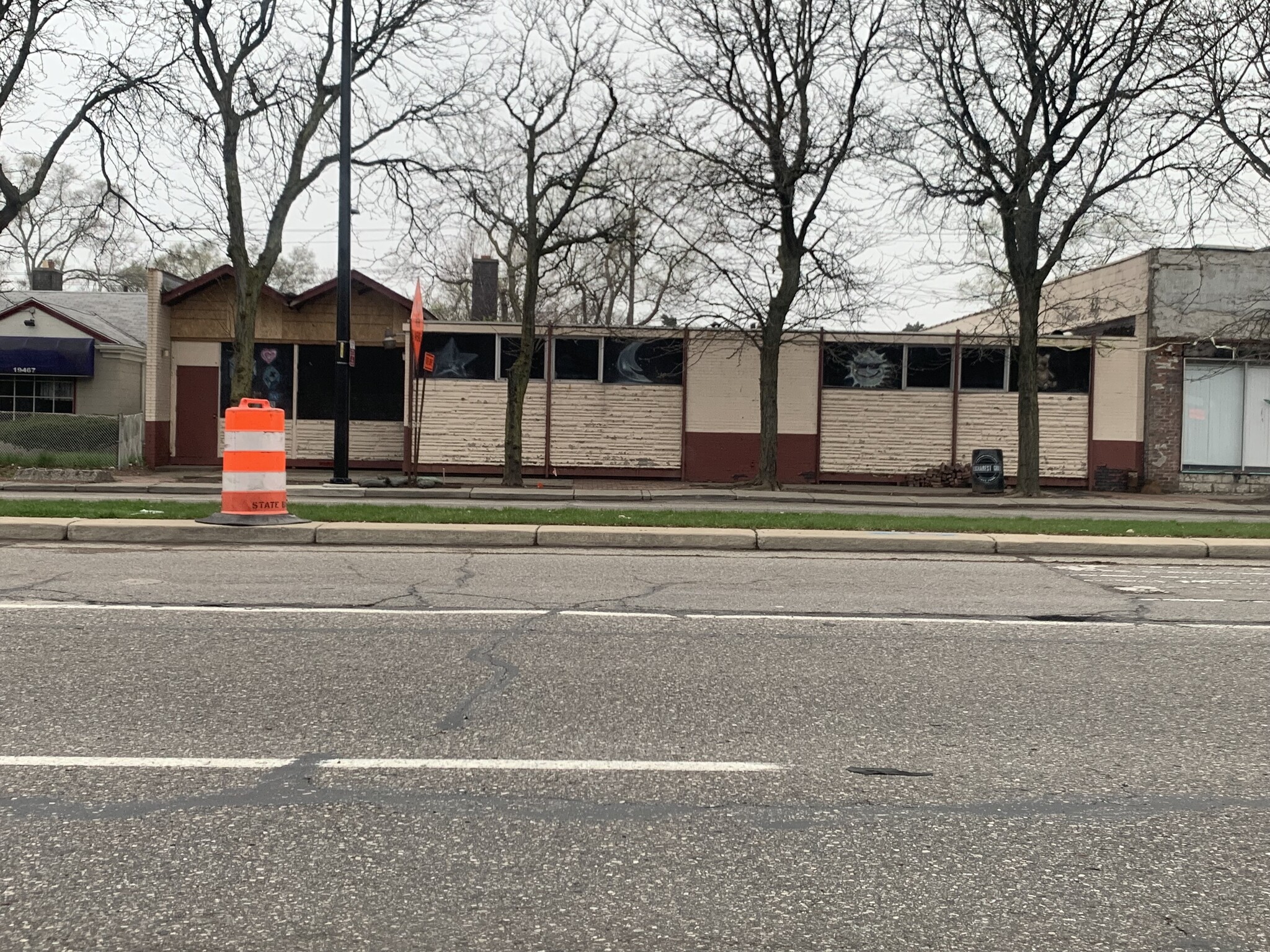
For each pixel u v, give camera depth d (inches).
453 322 1043.9
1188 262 1035.9
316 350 1106.1
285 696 224.1
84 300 1339.8
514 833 157.3
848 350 1049.5
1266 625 316.8
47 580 354.9
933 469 1042.7
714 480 1045.8
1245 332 1024.9
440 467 1046.4
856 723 213.9
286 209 925.2
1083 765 191.3
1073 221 876.0
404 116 920.3
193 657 254.5
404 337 1086.4
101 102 906.1
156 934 127.0
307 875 142.6
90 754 186.7
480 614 313.1
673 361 1048.2
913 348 1050.1
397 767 183.6
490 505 764.0
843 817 165.8
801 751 196.4
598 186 903.1
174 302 1090.7
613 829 159.3
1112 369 1047.0
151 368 1054.4
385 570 396.5
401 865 146.1
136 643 266.8
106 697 220.4
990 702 230.5
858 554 484.4
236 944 125.1
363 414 1101.7
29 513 501.7
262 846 151.1
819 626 305.1
